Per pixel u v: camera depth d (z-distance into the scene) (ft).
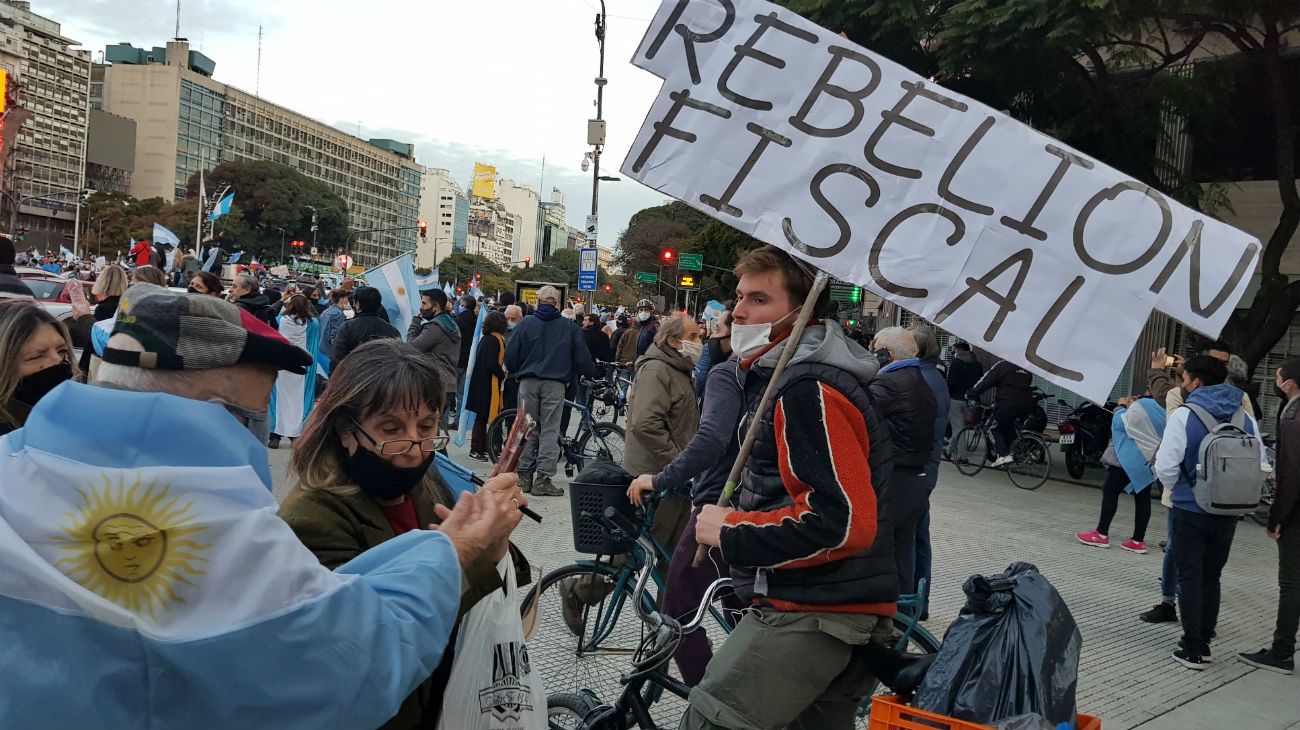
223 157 478.59
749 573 7.98
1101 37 33.94
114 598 3.34
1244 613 20.77
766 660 7.62
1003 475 40.52
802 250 8.39
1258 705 14.99
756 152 8.79
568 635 13.47
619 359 52.90
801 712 8.04
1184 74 41.88
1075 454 40.06
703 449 10.70
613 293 303.89
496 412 31.50
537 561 19.89
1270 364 46.47
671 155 8.95
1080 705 14.64
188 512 3.50
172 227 321.93
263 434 4.24
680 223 261.44
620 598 12.02
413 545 4.51
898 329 16.47
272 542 3.68
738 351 8.30
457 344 30.58
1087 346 8.18
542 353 27.32
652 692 10.52
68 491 3.37
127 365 3.81
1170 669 16.60
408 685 3.96
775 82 8.86
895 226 8.46
